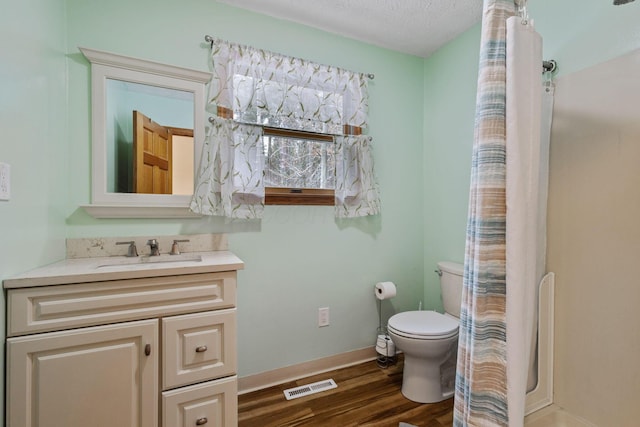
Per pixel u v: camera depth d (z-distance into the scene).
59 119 1.37
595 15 1.29
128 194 1.56
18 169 1.06
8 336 0.99
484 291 1.00
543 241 1.41
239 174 1.76
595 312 1.28
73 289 1.07
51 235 1.31
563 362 1.38
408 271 2.35
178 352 1.20
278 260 1.91
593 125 1.29
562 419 1.35
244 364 1.82
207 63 1.72
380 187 2.24
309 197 1.99
